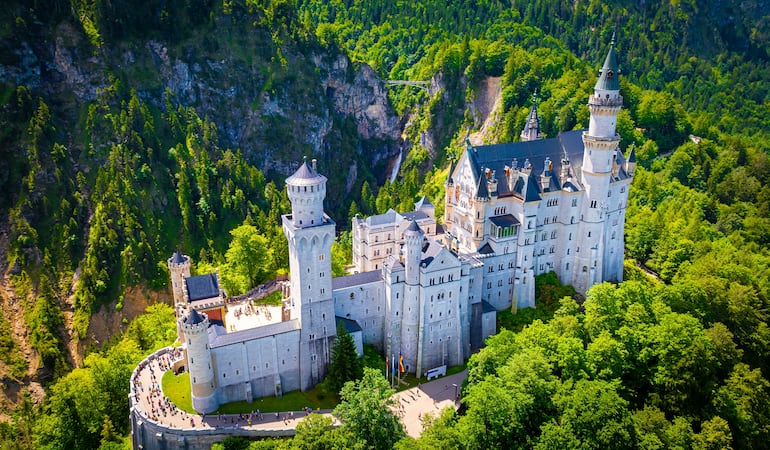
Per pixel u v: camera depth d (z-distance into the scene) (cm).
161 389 12712
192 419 11925
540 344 12862
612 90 14600
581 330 13750
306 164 12194
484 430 10850
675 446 11012
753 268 17938
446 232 15912
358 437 10875
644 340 12988
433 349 13925
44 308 18600
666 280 18350
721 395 12262
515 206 14975
